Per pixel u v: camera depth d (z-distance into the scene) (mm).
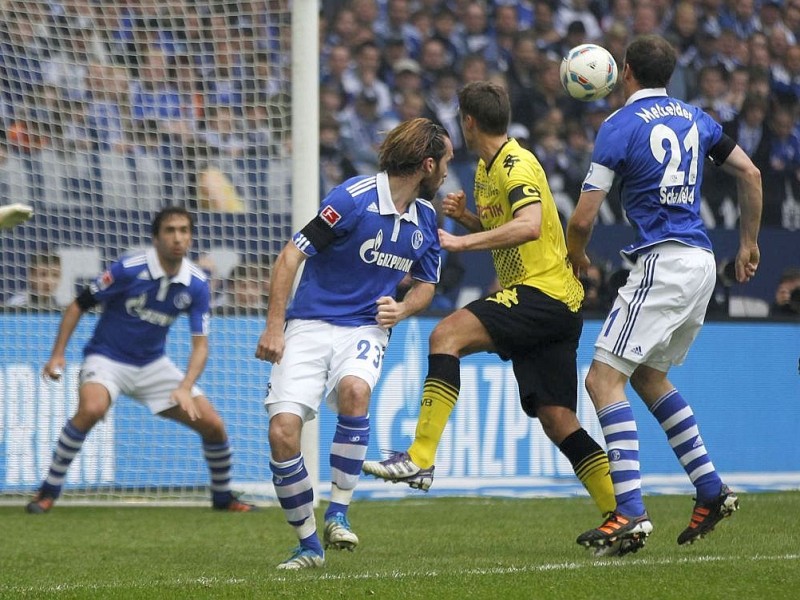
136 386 26734
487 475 31859
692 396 33688
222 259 32719
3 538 21438
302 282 16750
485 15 41812
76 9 33688
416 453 17438
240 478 30516
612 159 17062
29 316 30016
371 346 16422
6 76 32844
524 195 17281
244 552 19172
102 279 26000
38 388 29625
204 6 35188
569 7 42500
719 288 37031
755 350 34250
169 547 20000
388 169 16359
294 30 27703
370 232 16234
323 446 31703
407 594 13508
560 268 18656
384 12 41312
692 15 42781
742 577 14648
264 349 15664
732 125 41156
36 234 32031
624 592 13570
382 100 40469
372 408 31281
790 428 34406
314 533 16391
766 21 43062
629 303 17172
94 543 20641
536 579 14664
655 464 33156
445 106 40594
